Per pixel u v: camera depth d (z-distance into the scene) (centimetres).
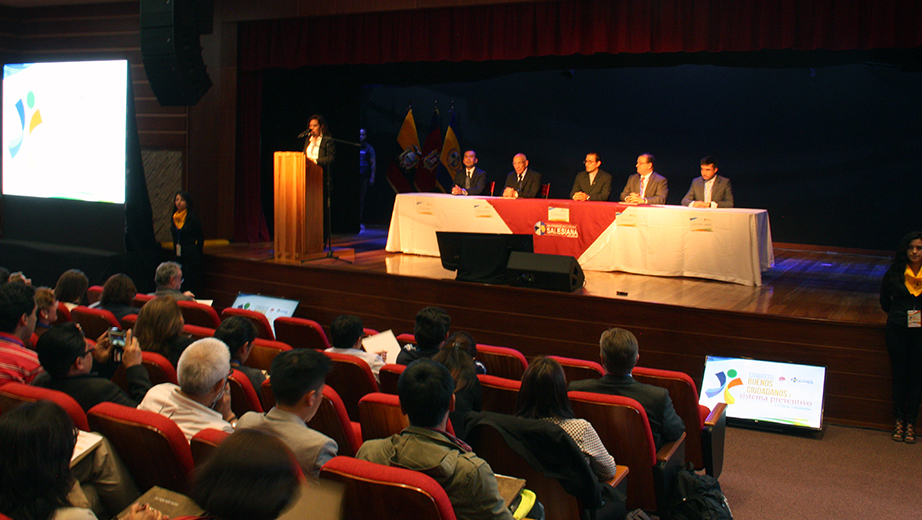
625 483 284
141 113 905
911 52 721
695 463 356
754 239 620
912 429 459
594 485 242
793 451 441
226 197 875
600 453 257
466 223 744
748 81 953
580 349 577
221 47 860
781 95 939
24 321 321
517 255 604
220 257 745
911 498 377
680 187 1011
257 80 877
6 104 841
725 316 521
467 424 255
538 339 592
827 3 623
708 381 502
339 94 999
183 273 739
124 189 757
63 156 797
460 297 619
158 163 905
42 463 150
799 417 471
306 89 960
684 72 985
